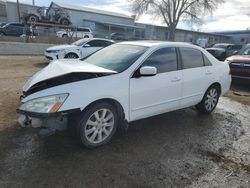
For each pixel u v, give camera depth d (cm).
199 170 311
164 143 378
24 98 329
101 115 348
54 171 291
